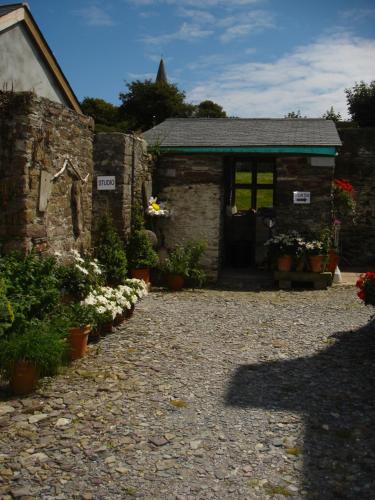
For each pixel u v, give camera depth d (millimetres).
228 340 6770
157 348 6293
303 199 11438
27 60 11086
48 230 6562
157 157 11688
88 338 6418
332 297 10047
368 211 14703
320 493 3291
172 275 10602
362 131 14547
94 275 6922
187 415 4387
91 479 3393
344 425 4242
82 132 7609
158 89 37844
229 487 3338
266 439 3986
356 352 6266
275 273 11031
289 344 6617
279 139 11734
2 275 5277
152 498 3201
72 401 4605
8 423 4145
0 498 3172
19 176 5918
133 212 10430
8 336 4812
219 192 11531
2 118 5934
